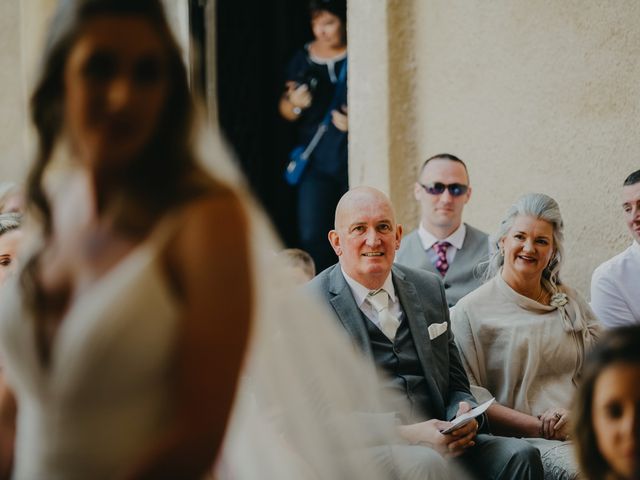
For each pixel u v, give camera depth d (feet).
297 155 28.89
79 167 6.19
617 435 7.19
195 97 6.07
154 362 5.49
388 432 8.88
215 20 29.66
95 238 5.90
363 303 14.83
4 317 6.07
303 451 7.93
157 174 5.85
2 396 6.75
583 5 20.58
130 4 5.82
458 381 15.31
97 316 5.51
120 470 5.56
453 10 23.48
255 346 7.45
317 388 7.95
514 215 16.40
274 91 30.14
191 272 5.43
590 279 20.44
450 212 19.71
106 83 5.76
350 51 25.25
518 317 16.11
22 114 29.68
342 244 14.99
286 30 30.14
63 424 5.66
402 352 14.80
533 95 21.59
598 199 20.29
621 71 19.85
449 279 19.52
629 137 19.69
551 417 15.19
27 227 6.30
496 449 14.29
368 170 24.86
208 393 5.33
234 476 7.96
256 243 6.79
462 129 23.31
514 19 21.99
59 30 5.90
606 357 7.35
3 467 6.74
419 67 24.41
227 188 5.69
